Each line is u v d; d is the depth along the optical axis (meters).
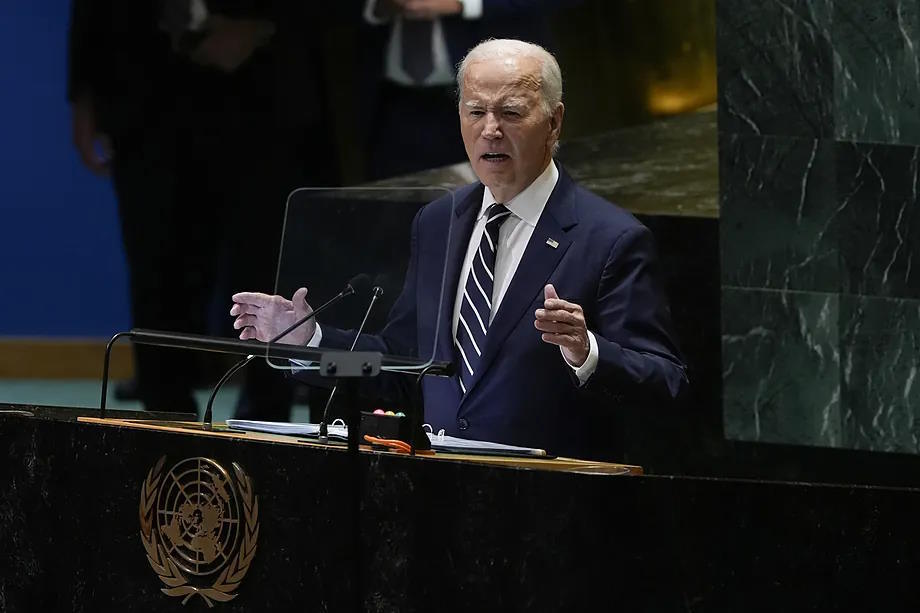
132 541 8.61
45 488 8.95
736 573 7.37
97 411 10.71
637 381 10.48
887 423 19.81
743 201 20.12
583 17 19.59
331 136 20.56
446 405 11.34
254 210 21.66
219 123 21.47
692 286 20.12
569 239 11.40
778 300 20.16
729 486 7.39
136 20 21.48
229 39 21.03
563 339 9.93
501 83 11.25
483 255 11.51
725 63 20.05
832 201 20.00
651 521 7.39
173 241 21.92
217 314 22.11
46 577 8.94
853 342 19.95
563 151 20.22
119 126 21.83
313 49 20.52
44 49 26.89
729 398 20.06
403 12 19.19
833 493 7.42
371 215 10.19
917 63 19.55
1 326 27.23
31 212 27.17
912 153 19.62
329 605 7.92
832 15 19.84
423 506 7.75
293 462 8.07
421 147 19.44
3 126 26.97
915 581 7.43
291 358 8.96
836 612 7.39
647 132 20.16
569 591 7.41
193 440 8.41
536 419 11.11
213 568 8.27
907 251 19.72
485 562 7.59
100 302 27.53
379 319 10.04
